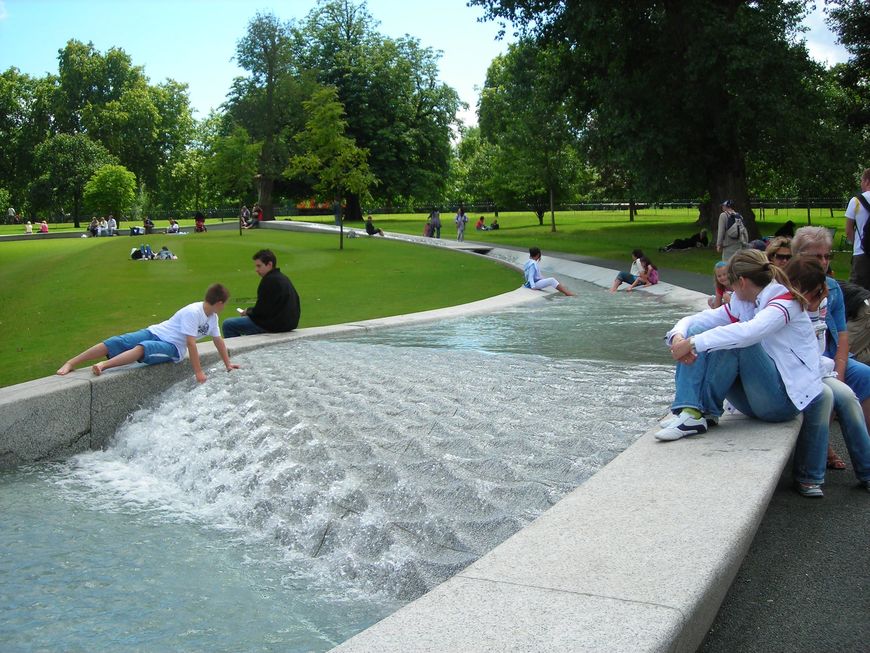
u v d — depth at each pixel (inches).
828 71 1320.1
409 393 328.5
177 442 322.3
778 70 1094.4
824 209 2541.8
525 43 1302.9
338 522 215.0
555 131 2001.7
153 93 3764.8
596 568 131.1
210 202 4146.2
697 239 1306.6
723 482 170.2
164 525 248.2
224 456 288.5
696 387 210.4
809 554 170.6
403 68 2637.8
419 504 211.0
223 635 170.9
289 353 437.7
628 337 463.2
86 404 349.1
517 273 1050.1
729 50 1053.2
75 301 851.4
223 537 234.7
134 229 2411.4
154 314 737.6
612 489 171.2
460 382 345.7
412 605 120.5
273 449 270.2
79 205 3262.8
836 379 213.3
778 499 205.0
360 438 269.4
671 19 1133.7
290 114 2605.8
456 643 107.7
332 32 2696.9
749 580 160.1
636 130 1200.8
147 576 205.3
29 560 218.5
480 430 267.9
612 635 108.0
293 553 217.3
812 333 206.7
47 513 262.4
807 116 1144.2
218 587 196.5
